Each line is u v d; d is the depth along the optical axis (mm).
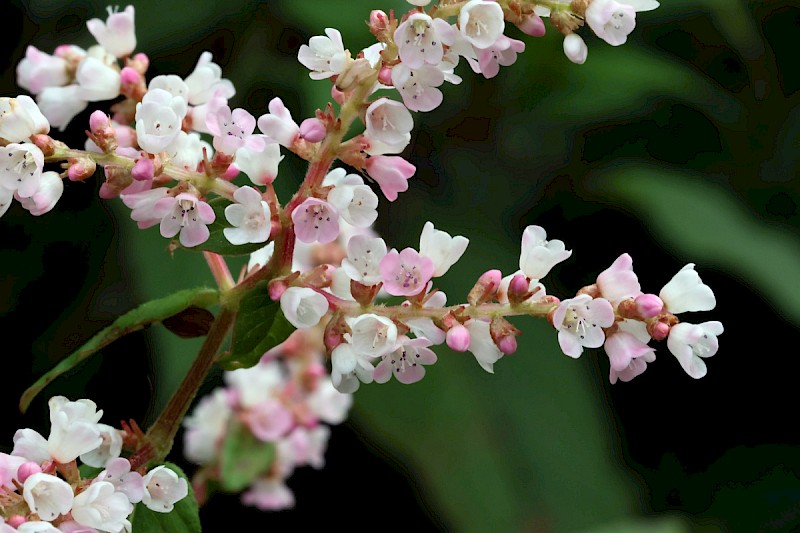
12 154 295
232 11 374
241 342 301
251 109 375
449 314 295
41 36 375
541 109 383
